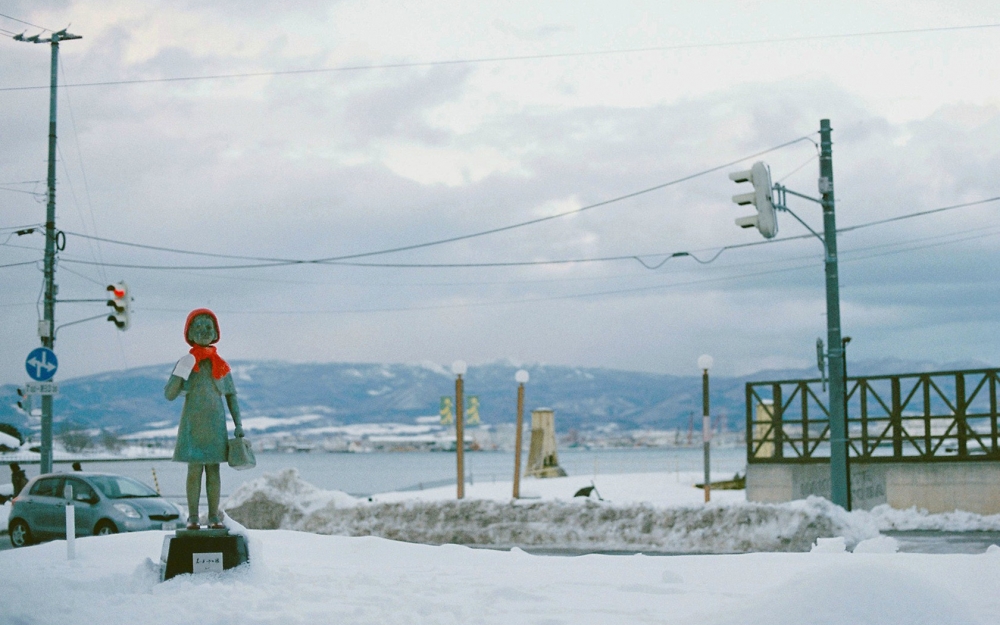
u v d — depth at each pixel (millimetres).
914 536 22766
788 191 23625
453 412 42281
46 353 24625
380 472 142000
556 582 10680
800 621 6781
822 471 29281
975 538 22078
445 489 42156
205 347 10898
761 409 37344
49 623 8164
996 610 8438
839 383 23984
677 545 22234
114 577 10453
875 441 29281
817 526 21203
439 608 8938
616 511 23828
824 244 24344
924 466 27156
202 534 10422
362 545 14305
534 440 54812
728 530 22031
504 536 24250
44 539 21984
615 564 12266
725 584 10492
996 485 26047
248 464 10727
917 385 27734
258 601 9094
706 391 28062
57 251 28328
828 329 24234
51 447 27578
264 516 26844
